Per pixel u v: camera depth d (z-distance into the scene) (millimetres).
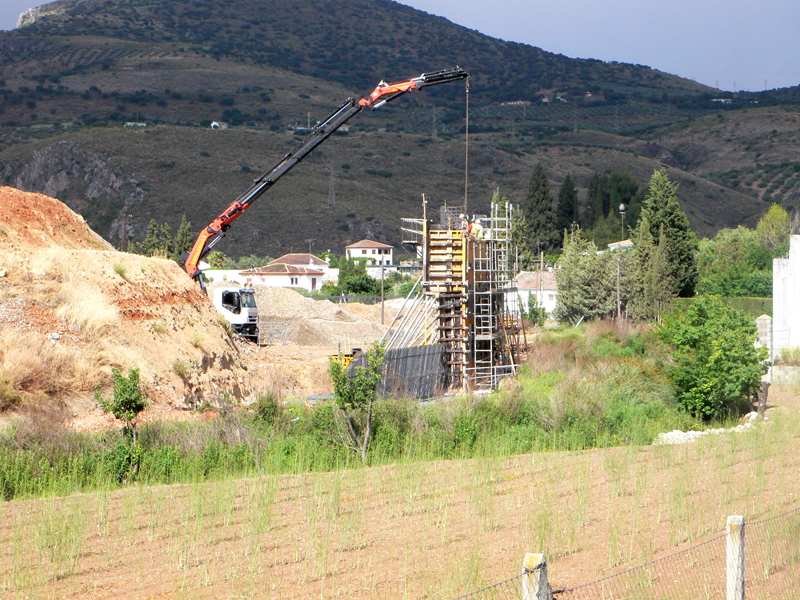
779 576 15328
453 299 55000
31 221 45469
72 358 34875
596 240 178750
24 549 17516
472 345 55062
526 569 10031
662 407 41156
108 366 35812
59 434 28156
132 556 17016
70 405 32781
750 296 108500
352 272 153125
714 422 40375
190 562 16594
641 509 20562
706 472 25266
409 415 34375
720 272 125500
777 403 44438
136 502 21500
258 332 65000
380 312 101312
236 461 27797
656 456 28266
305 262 183500
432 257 56969
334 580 15352
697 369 41000
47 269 39875
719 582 14938
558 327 84625
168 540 18188
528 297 101750
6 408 30812
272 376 46312
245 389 43625
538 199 169875
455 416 34656
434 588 14734
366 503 21625
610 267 88500
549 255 164500
